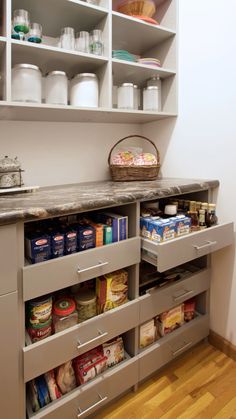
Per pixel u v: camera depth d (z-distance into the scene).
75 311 1.05
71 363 1.09
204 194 1.44
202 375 1.31
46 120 1.44
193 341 1.43
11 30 1.08
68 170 1.54
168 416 1.11
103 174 1.67
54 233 0.96
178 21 1.49
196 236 1.15
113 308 1.12
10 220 0.79
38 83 1.16
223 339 1.46
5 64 1.06
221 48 1.31
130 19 1.33
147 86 1.59
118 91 1.46
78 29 1.39
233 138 1.30
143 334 1.24
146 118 1.60
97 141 1.63
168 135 1.63
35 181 1.43
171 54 1.53
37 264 0.87
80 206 0.93
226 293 1.43
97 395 1.08
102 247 1.01
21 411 0.92
